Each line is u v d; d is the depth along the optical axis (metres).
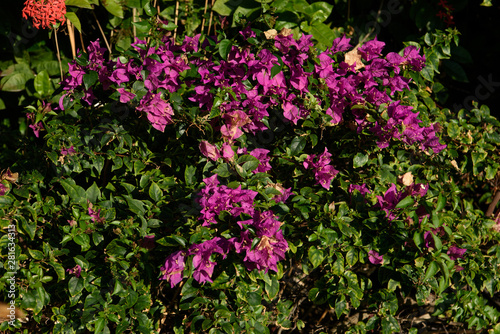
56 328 1.65
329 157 1.81
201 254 1.62
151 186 1.70
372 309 1.75
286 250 1.68
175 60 1.74
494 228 1.86
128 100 1.71
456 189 1.81
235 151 1.75
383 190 1.79
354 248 1.72
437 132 1.88
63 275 1.64
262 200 1.70
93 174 1.75
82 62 1.74
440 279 1.69
